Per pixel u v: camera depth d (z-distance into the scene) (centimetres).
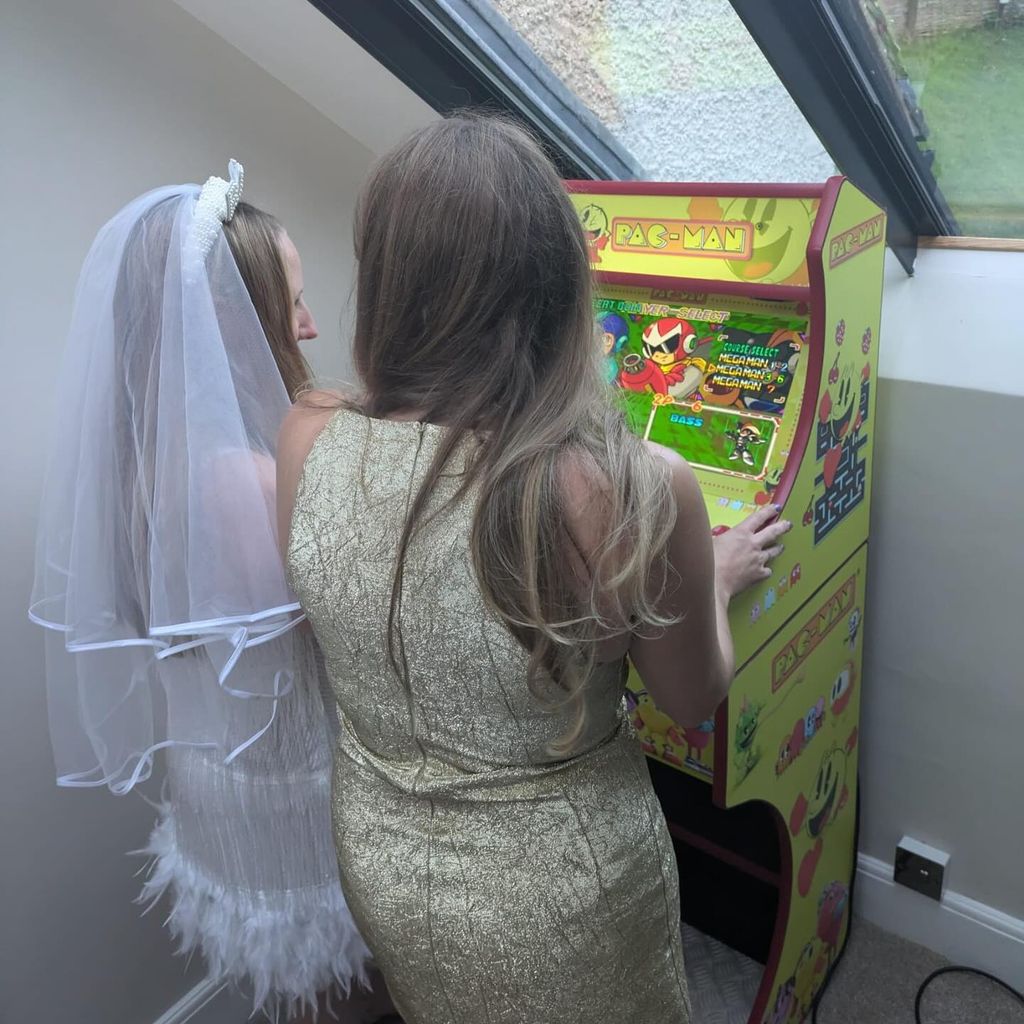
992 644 152
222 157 142
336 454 78
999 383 138
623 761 88
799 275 118
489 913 83
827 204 113
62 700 115
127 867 149
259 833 111
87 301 99
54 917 142
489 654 74
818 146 153
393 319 71
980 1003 165
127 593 106
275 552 100
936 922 174
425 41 131
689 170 166
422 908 85
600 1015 89
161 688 128
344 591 78
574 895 84
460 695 77
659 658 83
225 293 98
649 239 131
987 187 143
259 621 100
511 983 85
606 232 135
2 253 118
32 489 127
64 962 145
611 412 73
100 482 100
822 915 160
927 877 171
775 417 125
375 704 83
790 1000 154
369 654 79
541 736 79
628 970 90
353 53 135
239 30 133
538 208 68
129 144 129
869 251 127
